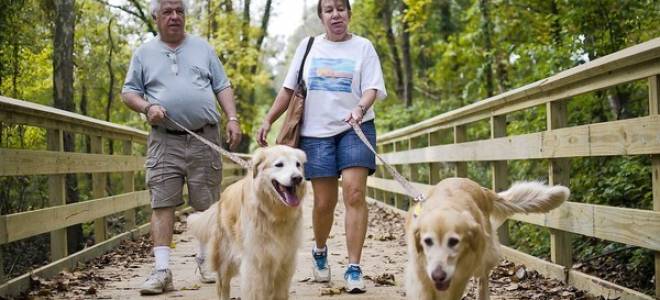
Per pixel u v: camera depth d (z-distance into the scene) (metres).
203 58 5.05
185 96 4.84
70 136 8.25
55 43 8.83
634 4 7.20
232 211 4.18
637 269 5.60
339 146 4.89
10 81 9.23
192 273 5.71
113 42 14.22
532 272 5.12
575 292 4.38
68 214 5.59
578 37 7.75
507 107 5.63
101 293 4.79
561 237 4.85
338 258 6.54
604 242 6.29
